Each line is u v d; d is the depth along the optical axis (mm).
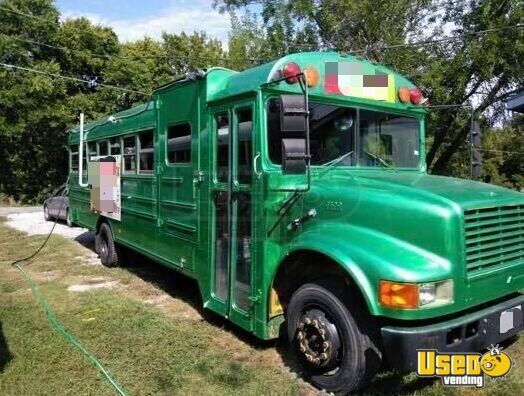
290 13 18391
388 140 5012
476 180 4844
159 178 6387
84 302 6320
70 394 3932
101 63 27016
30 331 5277
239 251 4715
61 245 10844
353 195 3887
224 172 4906
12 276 7957
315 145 4453
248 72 4648
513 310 3873
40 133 25891
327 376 3904
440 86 14359
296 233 4227
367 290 3463
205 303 5277
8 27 24609
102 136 8734
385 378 4066
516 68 14234
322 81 4523
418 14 16172
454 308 3439
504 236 3812
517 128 20812
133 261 8633
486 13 14781
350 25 17094
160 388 4027
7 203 26047
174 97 5855
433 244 3471
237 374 4254
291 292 4488
